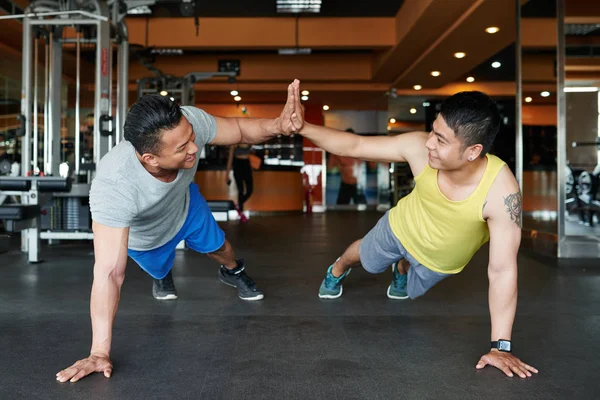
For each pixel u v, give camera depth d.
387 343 1.88
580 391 1.46
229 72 7.80
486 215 1.62
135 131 1.42
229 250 2.37
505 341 1.63
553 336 1.99
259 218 8.88
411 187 11.90
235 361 1.68
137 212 1.62
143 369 1.60
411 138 1.77
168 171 1.62
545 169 4.50
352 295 2.68
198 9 7.31
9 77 9.16
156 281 2.55
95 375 1.55
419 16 6.09
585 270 3.55
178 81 7.72
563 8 4.25
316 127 1.85
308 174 12.54
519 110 4.83
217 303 2.49
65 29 5.21
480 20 5.94
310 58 9.52
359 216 9.63
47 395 1.40
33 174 3.84
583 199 4.23
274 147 11.91
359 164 12.63
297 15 7.62
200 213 2.14
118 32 4.53
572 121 4.27
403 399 1.39
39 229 3.71
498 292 1.63
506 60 8.98
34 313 2.28
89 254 4.10
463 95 1.46
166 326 2.08
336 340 1.91
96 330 1.57
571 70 4.27
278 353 1.76
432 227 1.80
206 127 1.80
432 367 1.63
